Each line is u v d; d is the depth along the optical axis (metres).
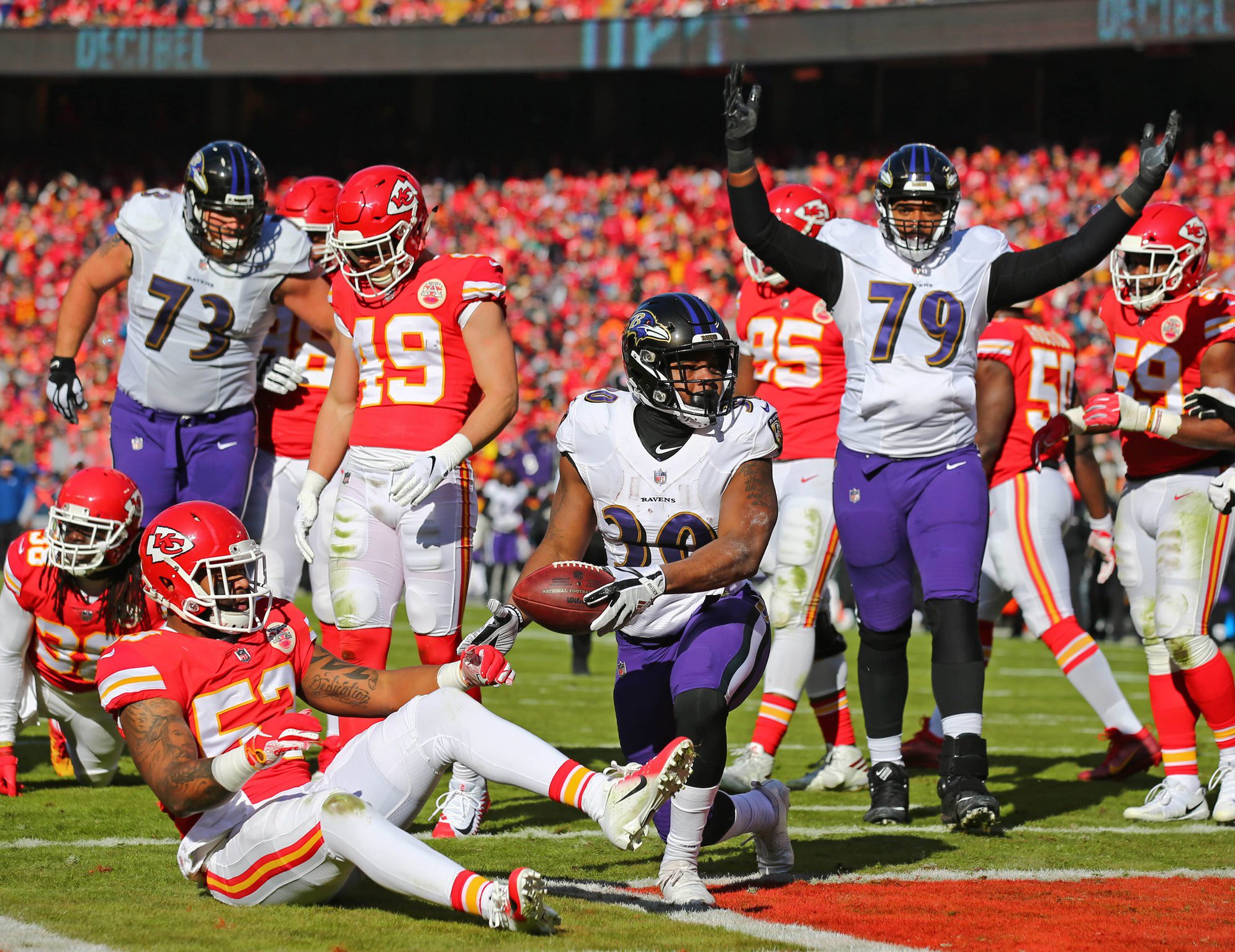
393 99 56.91
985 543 9.73
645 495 7.32
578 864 8.27
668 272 47.16
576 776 6.25
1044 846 9.18
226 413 11.50
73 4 51.62
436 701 6.54
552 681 21.44
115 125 57.28
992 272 9.67
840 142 50.69
